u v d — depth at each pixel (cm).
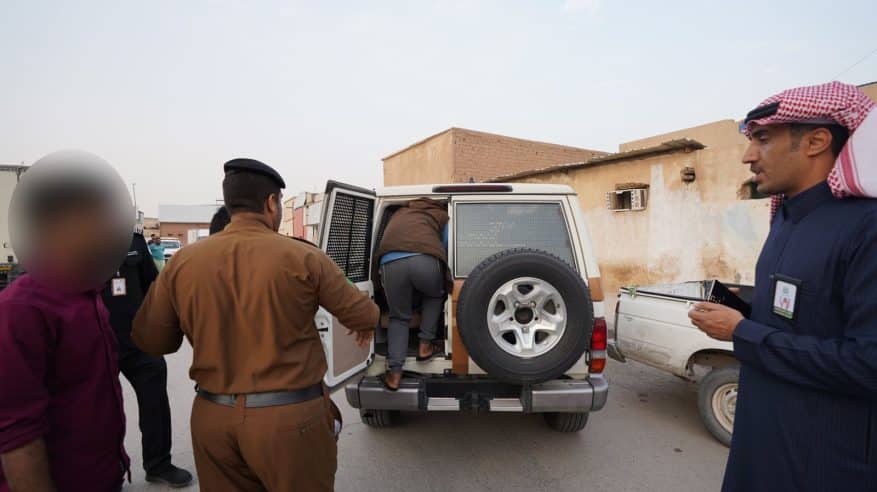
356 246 319
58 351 134
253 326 155
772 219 161
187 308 158
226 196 173
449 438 349
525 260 264
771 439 133
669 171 730
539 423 374
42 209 123
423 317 300
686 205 706
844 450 119
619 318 416
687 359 349
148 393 286
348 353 272
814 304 126
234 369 157
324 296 171
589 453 325
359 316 181
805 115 126
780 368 127
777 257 140
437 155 1412
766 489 136
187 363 598
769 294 140
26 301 126
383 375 303
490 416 388
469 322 263
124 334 277
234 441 158
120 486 158
